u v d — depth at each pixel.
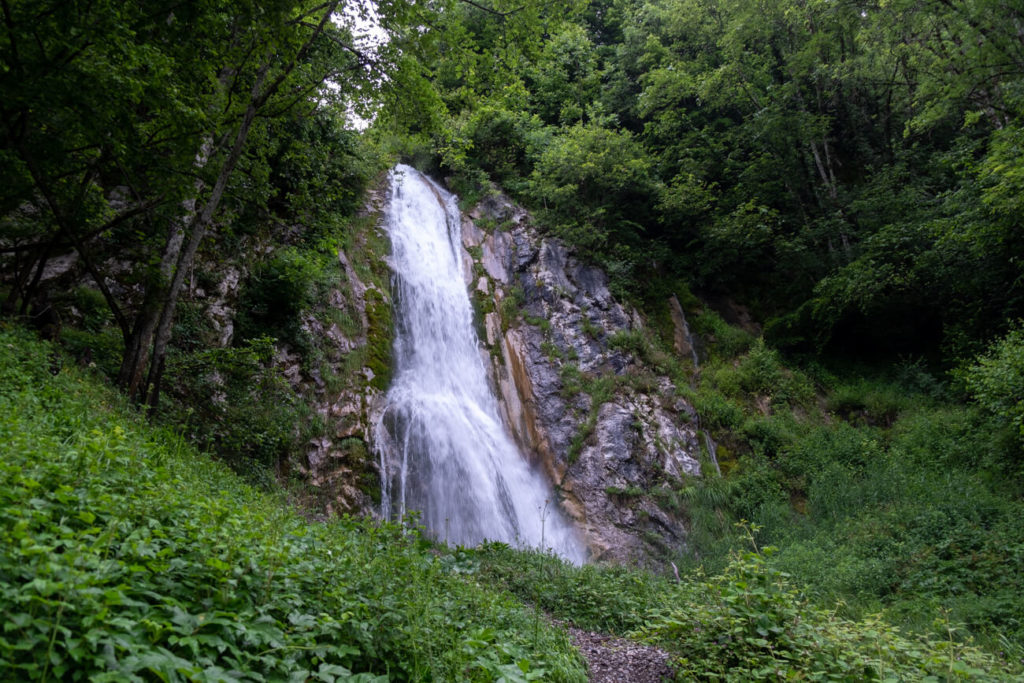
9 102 8.18
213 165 11.39
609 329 21.73
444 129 13.76
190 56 9.78
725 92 25.45
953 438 17.62
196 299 14.35
